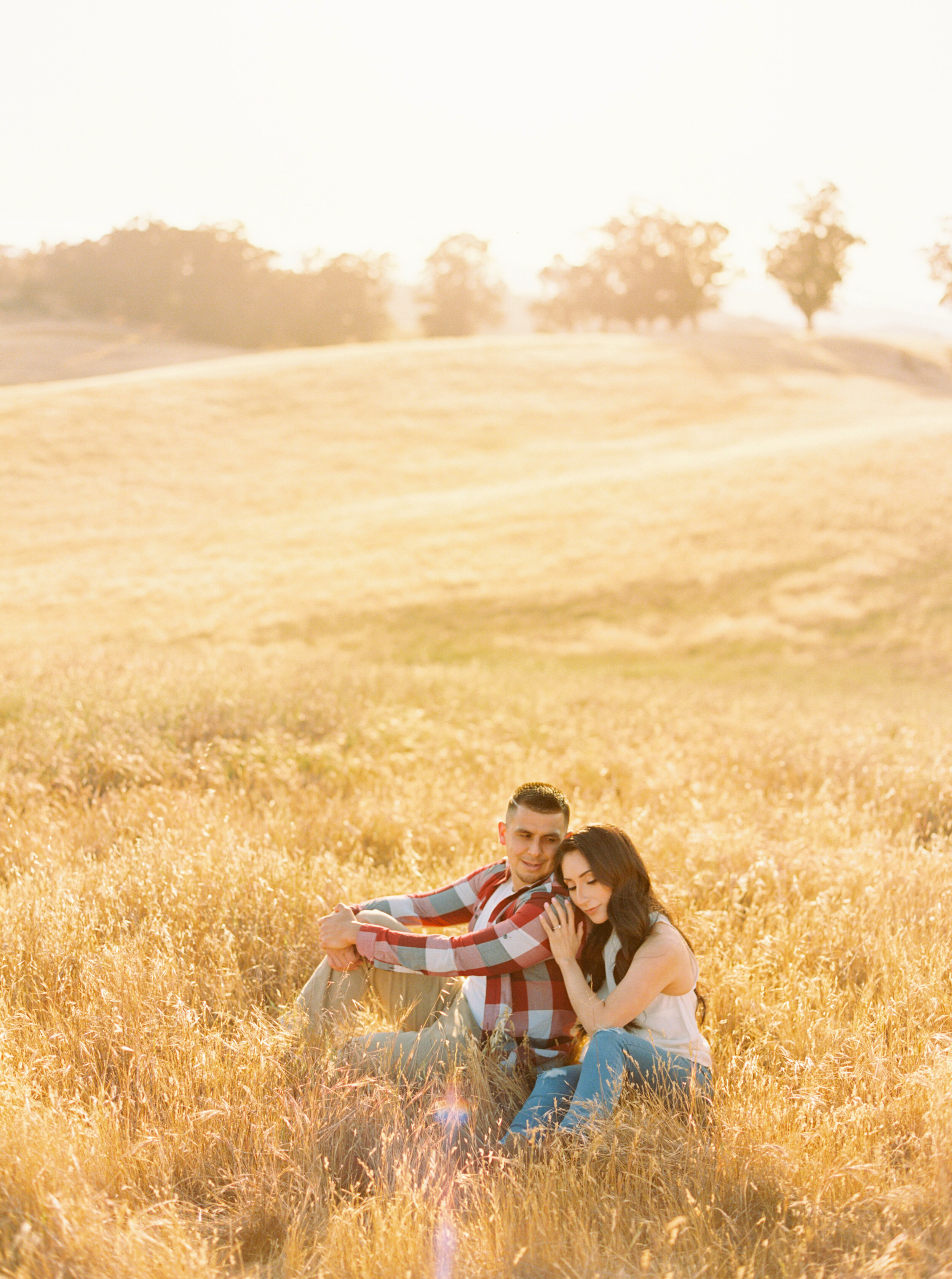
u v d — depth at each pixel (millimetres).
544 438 49219
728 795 7852
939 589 25391
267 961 4441
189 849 5375
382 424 50594
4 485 39375
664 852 5883
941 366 85438
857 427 50875
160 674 12133
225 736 9180
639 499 34000
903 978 4246
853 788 8250
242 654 17547
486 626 24062
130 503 38156
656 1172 2963
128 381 57375
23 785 7188
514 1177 2941
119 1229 2629
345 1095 3320
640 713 12023
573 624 24203
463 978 4164
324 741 9031
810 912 5020
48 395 52781
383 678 13734
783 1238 2688
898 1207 2797
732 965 4445
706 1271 2602
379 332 151125
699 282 112562
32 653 14016
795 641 22969
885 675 20719
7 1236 2627
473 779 8047
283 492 39875
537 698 13344
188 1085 3373
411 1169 3039
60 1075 3398
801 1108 3293
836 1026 3865
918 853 6223
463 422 51500
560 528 31375
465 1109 3436
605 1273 2521
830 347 87562
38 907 4512
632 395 58781
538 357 68000
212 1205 2969
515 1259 2570
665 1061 3455
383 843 6316
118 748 8055
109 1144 3043
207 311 149125
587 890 3625
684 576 27078
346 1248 2648
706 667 21516
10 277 168125
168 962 4004
